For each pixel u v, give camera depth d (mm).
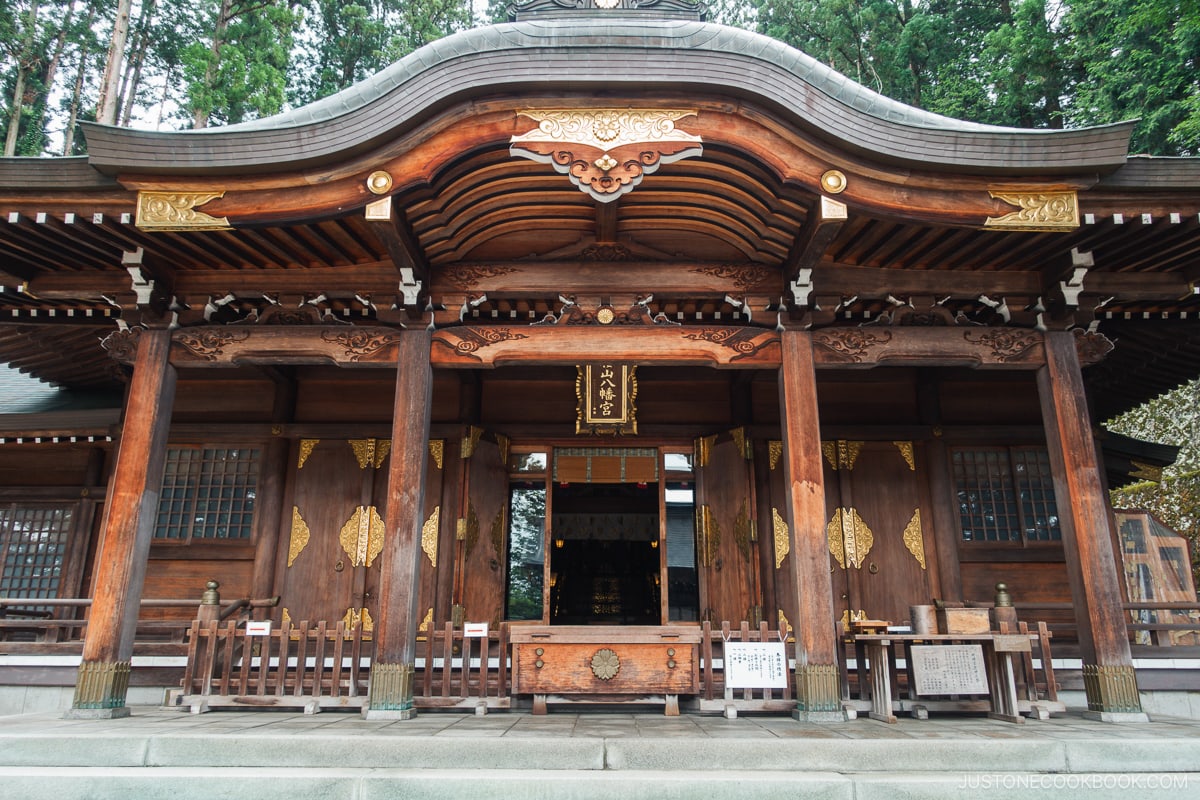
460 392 10828
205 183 6883
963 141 6805
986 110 23656
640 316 8000
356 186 6828
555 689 7074
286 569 10281
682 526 14711
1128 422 22359
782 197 7043
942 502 10438
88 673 6887
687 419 11031
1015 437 10641
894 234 7520
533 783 4871
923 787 4953
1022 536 10414
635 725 6332
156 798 4898
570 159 6746
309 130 6734
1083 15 20375
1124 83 19141
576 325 7969
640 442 10969
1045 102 23000
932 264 8023
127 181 6836
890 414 10977
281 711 7324
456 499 10281
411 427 7547
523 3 10008
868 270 8008
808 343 7863
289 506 10516
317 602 10141
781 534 10344
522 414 11031
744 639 7207
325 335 7945
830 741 5375
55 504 11773
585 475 10961
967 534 10445
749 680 7070
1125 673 6984
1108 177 6938
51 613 11422
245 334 7953
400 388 7688
